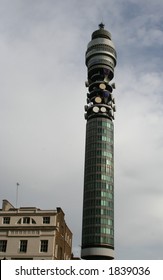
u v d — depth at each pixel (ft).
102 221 461.37
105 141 517.14
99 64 560.61
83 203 490.08
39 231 262.88
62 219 289.74
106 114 535.60
